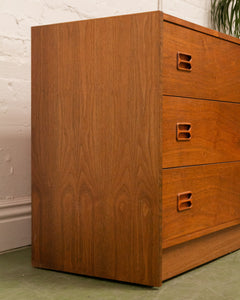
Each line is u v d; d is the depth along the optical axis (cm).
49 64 131
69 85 128
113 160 122
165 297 112
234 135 151
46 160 133
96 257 125
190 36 128
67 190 129
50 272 132
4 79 154
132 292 115
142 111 117
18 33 158
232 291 116
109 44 121
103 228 124
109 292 115
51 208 132
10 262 141
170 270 125
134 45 118
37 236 135
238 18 254
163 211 120
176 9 226
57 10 171
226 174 147
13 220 156
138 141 118
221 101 143
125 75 119
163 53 117
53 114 131
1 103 153
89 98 125
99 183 124
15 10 156
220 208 145
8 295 113
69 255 130
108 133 122
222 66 143
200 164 134
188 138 128
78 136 127
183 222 128
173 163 123
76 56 127
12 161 157
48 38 131
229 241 154
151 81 116
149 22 116
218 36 140
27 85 161
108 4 191
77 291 116
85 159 126
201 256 139
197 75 132
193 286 120
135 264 120
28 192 162
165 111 119
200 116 133
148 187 117
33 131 134
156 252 117
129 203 120
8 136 155
